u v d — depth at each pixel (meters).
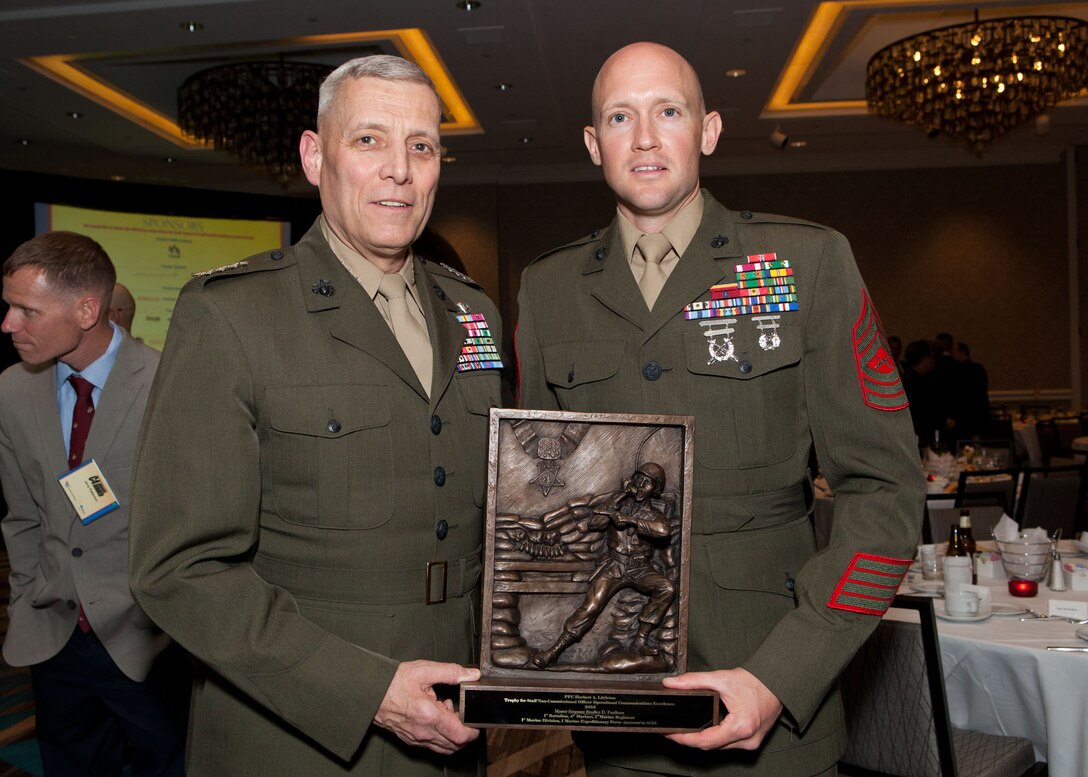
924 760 2.03
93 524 2.23
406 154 1.38
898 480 1.43
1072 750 2.06
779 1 6.16
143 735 2.34
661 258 1.56
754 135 9.82
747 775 1.40
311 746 1.32
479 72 7.49
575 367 1.57
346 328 1.40
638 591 1.34
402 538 1.37
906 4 6.58
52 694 2.33
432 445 1.42
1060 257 10.82
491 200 11.16
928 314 10.98
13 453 2.29
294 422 1.34
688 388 1.48
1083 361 10.67
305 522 1.35
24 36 6.57
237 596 1.26
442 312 1.54
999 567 2.84
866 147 10.52
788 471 1.48
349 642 1.29
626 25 6.54
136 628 2.25
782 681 1.29
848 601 1.36
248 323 1.35
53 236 2.24
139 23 6.34
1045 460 7.83
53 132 9.25
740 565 1.43
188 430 1.29
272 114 7.60
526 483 1.35
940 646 2.29
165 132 9.49
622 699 1.23
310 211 5.85
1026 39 6.78
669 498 1.36
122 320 3.07
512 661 1.29
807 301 1.49
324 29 6.51
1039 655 2.10
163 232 5.45
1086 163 10.56
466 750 1.44
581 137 9.69
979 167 10.89
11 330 2.19
